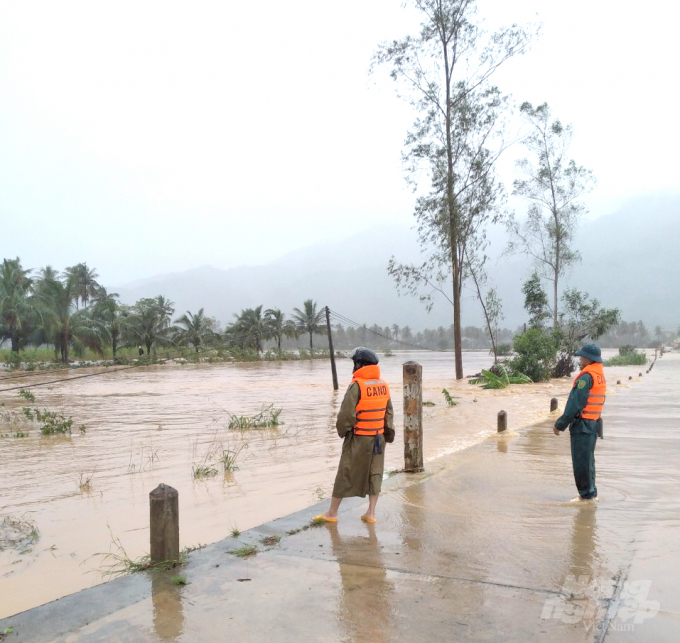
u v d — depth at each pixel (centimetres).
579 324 3266
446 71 3088
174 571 434
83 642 333
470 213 3047
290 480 787
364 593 392
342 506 608
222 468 883
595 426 624
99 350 5769
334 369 2462
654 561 446
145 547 548
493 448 943
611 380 3011
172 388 2694
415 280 3153
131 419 1548
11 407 1897
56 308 5381
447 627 344
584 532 518
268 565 444
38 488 792
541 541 495
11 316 5147
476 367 5188
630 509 592
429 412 1553
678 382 2789
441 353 11350
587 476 620
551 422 1295
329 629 344
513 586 401
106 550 543
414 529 529
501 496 644
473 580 412
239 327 7294
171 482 799
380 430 560
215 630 345
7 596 445
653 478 730
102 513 666
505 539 500
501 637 332
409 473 754
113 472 884
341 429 544
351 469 547
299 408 1764
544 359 2859
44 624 355
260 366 5312
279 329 6894
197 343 7219
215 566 443
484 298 3319
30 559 521
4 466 946
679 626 343
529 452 905
